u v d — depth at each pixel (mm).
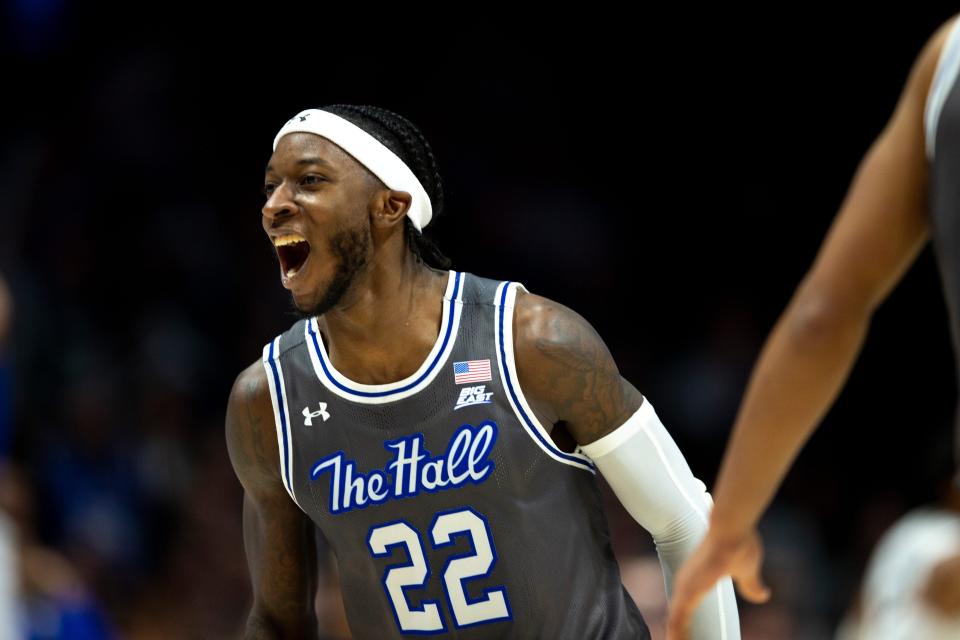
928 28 26094
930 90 4098
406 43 26188
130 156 24375
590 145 26484
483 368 7000
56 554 18172
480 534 7047
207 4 25891
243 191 25016
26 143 24516
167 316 22625
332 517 7234
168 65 25406
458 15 26438
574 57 26781
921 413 23672
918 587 9445
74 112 24891
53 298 22250
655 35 26812
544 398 7023
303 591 7902
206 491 19531
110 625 17891
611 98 26688
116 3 25656
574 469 7250
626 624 7285
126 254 23219
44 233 23266
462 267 24500
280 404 7281
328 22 26031
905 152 4164
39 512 18672
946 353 24016
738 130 26562
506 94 26219
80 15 25438
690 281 25703
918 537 11656
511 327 7035
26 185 23859
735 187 26281
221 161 25188
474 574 7098
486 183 25344
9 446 18578
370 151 6914
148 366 21359
